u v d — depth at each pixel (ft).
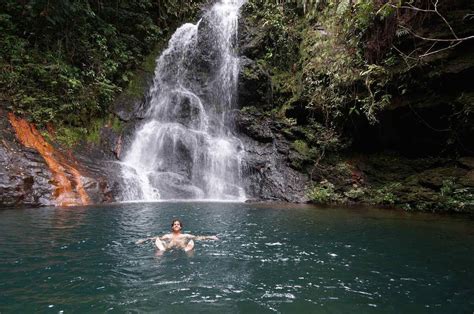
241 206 34.17
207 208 31.94
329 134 42.47
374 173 39.34
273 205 35.63
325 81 42.55
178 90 53.31
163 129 47.11
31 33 41.14
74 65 44.34
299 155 42.68
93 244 17.94
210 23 57.52
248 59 51.01
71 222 23.44
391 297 11.98
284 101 47.52
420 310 11.00
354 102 39.29
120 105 46.68
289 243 19.06
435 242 19.60
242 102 49.96
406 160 38.55
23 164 31.78
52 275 13.41
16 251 16.37
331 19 43.86
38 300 11.21
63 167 34.50
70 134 39.93
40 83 39.86
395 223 25.25
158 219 25.31
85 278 13.17
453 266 15.34
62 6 41.47
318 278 13.70
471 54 32.09
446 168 34.63
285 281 13.33
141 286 12.55
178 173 44.24
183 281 13.11
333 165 41.68
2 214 25.89
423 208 31.94
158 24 58.95
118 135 44.04
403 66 34.50
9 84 37.09
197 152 45.98
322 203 37.60
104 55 46.06
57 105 40.19
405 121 36.83
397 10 32.94
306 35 49.14
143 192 38.32
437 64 32.96
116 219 24.91
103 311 10.55
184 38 57.26
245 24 55.11
